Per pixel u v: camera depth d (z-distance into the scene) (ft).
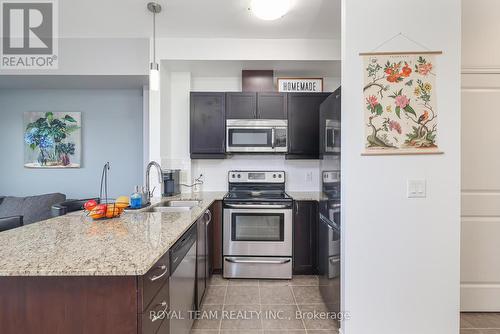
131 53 9.30
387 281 5.42
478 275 6.79
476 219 6.78
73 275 2.98
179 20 8.14
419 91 5.41
